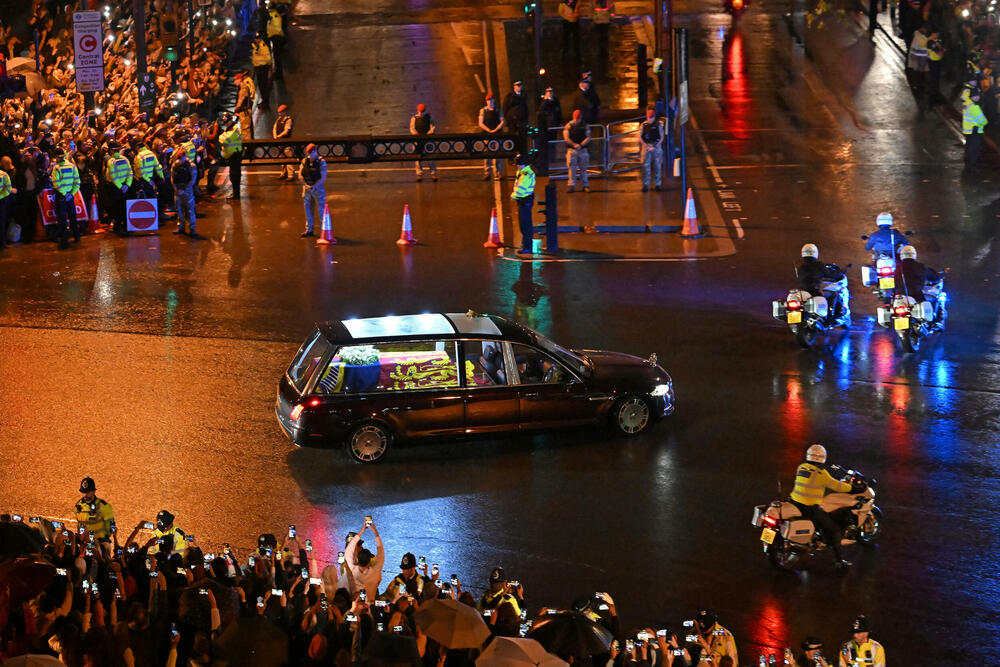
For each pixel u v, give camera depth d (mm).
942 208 92562
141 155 89812
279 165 108375
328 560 43031
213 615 29859
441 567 42469
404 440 51438
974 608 39531
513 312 71250
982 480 48969
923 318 63406
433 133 106812
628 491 48344
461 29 151500
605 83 131250
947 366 62125
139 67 104750
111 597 31875
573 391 52656
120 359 63344
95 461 51156
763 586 41125
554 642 28609
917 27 135750
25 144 90625
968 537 44250
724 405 57188
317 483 49438
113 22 137625
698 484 48906
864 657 32938
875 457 51188
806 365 62406
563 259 82625
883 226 68812
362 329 52375
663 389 53938
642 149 99688
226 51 141000
